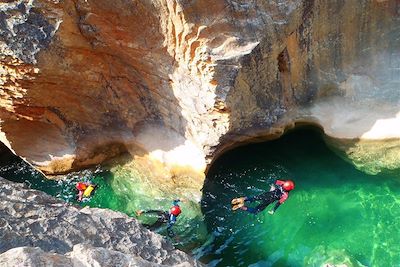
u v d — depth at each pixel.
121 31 10.03
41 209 8.06
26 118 11.41
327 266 9.81
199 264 8.55
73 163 12.37
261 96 11.34
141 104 11.60
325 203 11.59
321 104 12.32
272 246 10.84
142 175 12.26
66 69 10.44
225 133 10.91
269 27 9.99
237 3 9.40
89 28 9.92
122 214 8.96
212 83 9.94
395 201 11.40
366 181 11.95
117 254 6.59
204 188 11.98
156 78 10.85
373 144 11.78
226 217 11.49
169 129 11.84
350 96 12.14
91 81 10.98
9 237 7.14
